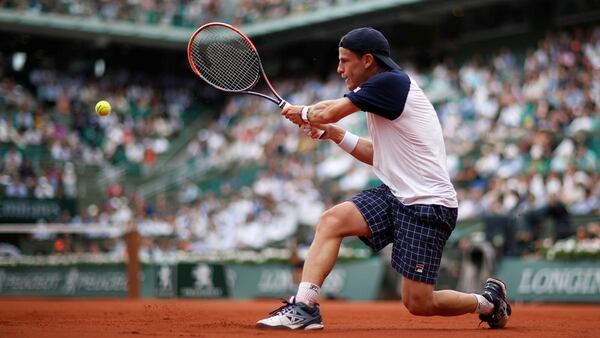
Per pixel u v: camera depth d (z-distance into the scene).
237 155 39.84
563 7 35.34
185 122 44.94
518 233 21.97
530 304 20.16
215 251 29.69
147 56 46.12
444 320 10.34
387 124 7.75
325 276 7.79
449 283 23.23
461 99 33.69
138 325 8.64
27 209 32.28
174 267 24.48
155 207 37.00
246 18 42.94
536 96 30.44
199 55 9.22
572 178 25.59
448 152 31.22
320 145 35.62
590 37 32.75
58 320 9.79
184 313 12.23
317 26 40.50
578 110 28.88
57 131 40.09
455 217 7.86
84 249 30.89
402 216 7.75
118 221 34.38
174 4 43.62
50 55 44.53
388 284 23.42
